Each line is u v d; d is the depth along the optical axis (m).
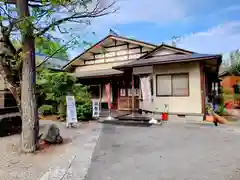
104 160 4.43
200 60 8.70
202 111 9.22
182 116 9.66
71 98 8.85
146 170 3.83
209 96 14.00
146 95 10.21
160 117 10.02
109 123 9.31
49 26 4.81
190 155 4.67
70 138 6.49
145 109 11.14
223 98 15.03
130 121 9.45
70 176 3.61
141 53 13.38
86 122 9.66
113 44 14.53
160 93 10.30
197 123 8.81
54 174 3.69
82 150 5.18
